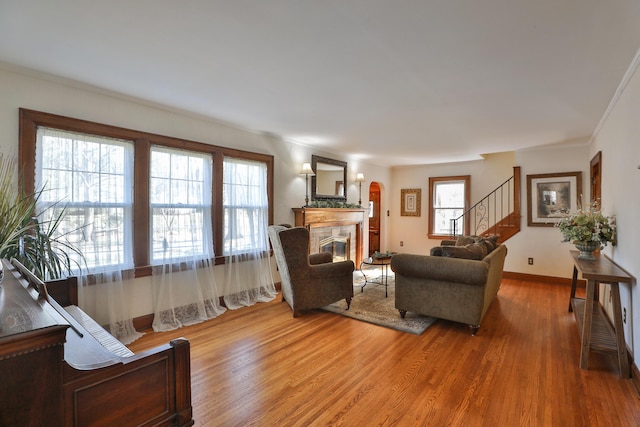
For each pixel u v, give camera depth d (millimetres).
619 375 2400
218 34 1953
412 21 1799
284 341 2986
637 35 1922
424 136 4625
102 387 1039
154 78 2621
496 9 1684
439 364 2564
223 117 3709
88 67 2424
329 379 2328
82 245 2824
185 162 3607
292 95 2994
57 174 2699
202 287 3715
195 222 3668
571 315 3771
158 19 1797
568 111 3404
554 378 2357
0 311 1034
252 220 4309
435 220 7379
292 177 5012
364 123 3945
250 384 2256
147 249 3271
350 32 1920
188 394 1274
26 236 2225
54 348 912
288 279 3648
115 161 3062
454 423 1854
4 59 2309
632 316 2457
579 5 1645
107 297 2955
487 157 6730
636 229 2377
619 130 2916
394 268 3506
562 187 5203
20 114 2504
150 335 3133
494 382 2299
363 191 6879
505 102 3135
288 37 1981
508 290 4895
